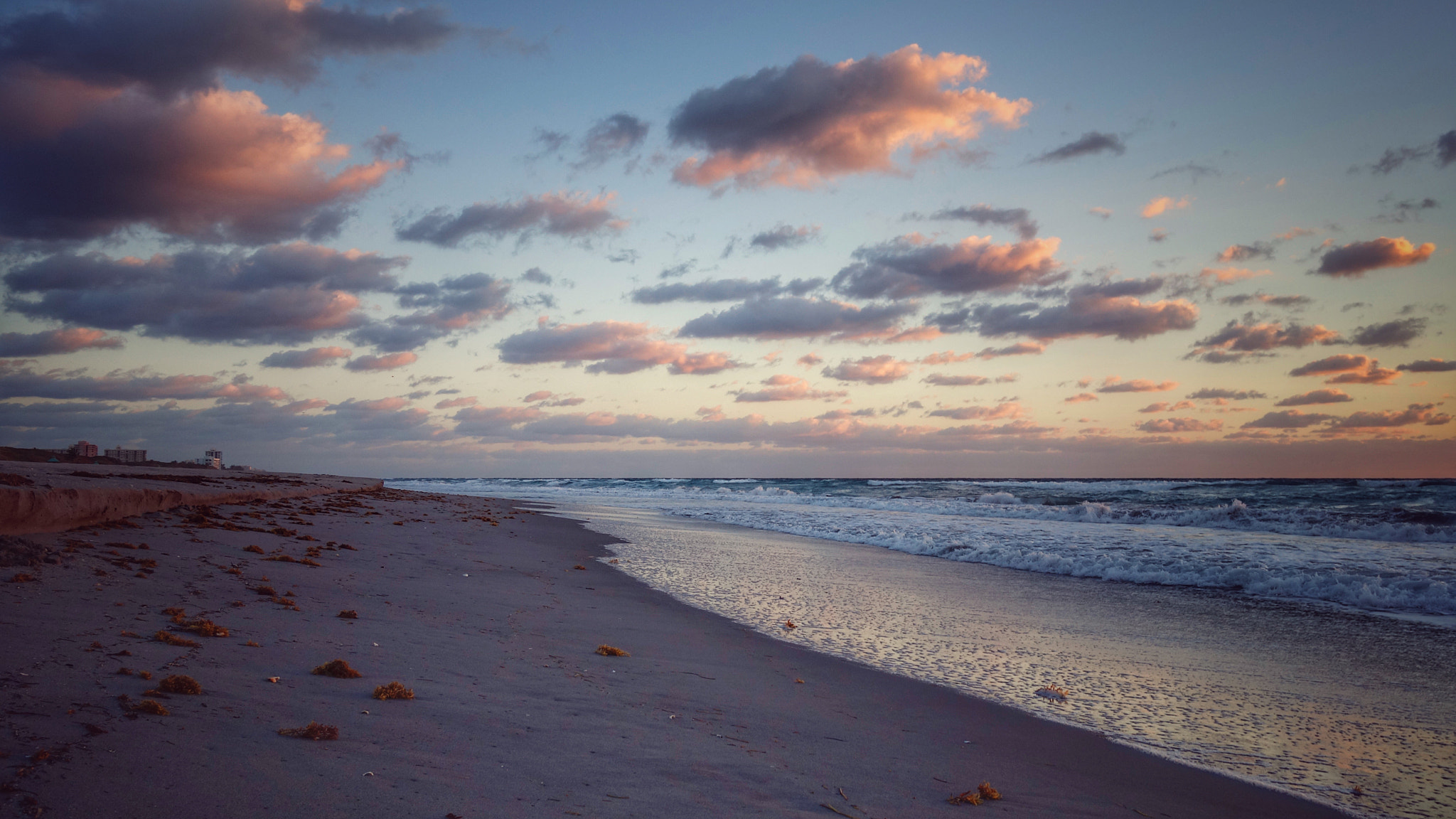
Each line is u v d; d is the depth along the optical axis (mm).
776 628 10305
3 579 6691
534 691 6031
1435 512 23781
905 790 4836
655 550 19812
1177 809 4957
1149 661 8977
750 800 4297
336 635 6910
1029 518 32625
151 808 3172
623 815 3836
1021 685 7828
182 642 5734
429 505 30891
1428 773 5727
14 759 3406
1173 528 26797
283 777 3695
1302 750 6164
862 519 32406
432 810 3562
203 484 21234
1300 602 12914
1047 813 4691
